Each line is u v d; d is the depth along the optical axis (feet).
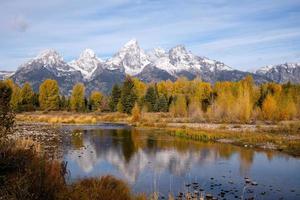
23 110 364.38
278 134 175.42
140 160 104.22
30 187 37.32
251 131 187.52
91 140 152.87
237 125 232.53
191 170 90.74
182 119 288.10
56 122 273.75
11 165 46.62
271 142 146.72
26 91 384.47
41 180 39.65
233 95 319.68
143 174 84.48
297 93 319.68
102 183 48.14
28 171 40.65
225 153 120.06
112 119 312.09
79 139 154.71
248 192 69.31
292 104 277.64
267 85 379.96
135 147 132.57
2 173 43.45
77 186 41.57
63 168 58.70
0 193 35.01
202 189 70.79
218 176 83.66
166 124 239.09
